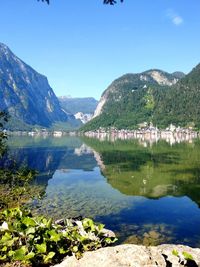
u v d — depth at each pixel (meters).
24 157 121.44
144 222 39.44
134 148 163.12
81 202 49.78
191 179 70.00
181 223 39.00
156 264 8.34
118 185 65.19
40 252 9.59
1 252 9.92
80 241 10.18
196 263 9.57
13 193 20.52
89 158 119.44
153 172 81.06
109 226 37.81
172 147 165.12
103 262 8.37
